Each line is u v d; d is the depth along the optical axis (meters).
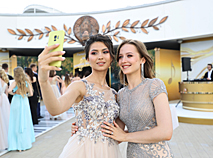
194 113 5.82
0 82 3.71
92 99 1.28
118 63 1.40
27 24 9.42
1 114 3.49
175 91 10.30
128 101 1.31
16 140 3.44
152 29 8.41
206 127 4.99
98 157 1.22
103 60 1.33
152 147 1.19
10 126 3.44
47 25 9.42
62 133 4.64
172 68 10.17
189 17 7.76
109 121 1.30
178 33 7.99
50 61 0.86
